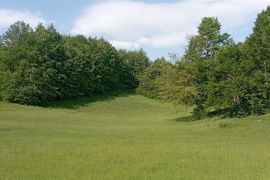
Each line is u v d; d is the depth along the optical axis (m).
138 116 86.38
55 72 98.31
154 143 35.56
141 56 139.62
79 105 101.25
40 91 94.62
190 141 38.06
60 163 24.69
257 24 61.41
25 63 94.31
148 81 122.88
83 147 32.34
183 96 66.25
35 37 98.44
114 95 119.19
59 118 70.94
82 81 109.38
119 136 41.88
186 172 21.94
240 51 63.22
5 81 93.38
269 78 59.53
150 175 21.08
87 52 114.25
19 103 93.62
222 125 49.75
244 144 36.09
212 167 23.39
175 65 69.62
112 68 123.62
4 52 98.75
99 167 23.31
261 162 25.11
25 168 23.11
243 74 60.56
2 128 47.94
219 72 63.03
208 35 70.25
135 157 26.98
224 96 61.34
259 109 58.53
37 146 33.09
